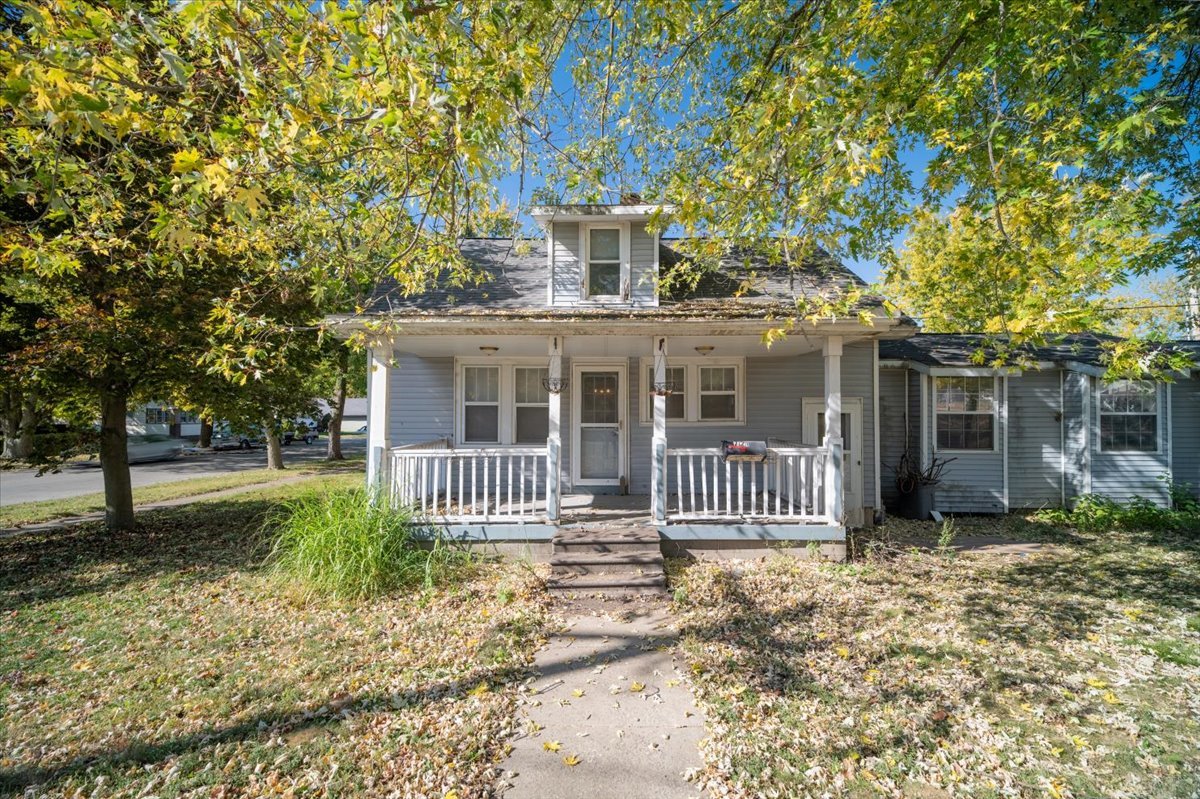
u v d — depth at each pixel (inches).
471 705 158.9
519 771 131.3
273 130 129.1
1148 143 242.7
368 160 198.4
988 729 145.2
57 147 124.4
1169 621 216.1
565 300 357.7
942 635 203.0
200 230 223.1
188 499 540.7
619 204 344.2
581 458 411.5
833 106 167.9
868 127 162.7
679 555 297.4
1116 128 168.6
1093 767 130.3
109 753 138.1
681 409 413.4
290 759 135.0
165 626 216.4
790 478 308.7
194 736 145.0
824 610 227.5
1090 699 159.5
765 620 217.3
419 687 169.0
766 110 168.2
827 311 166.2
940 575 275.4
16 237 169.8
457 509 328.2
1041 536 369.4
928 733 143.3
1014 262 185.3
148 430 1348.4
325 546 251.1
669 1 192.1
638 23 225.3
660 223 266.4
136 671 180.1
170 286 323.9
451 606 233.9
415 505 297.7
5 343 313.7
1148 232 178.5
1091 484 433.4
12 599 248.2
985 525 405.4
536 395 418.0
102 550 336.8
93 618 225.8
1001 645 194.7
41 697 164.4
